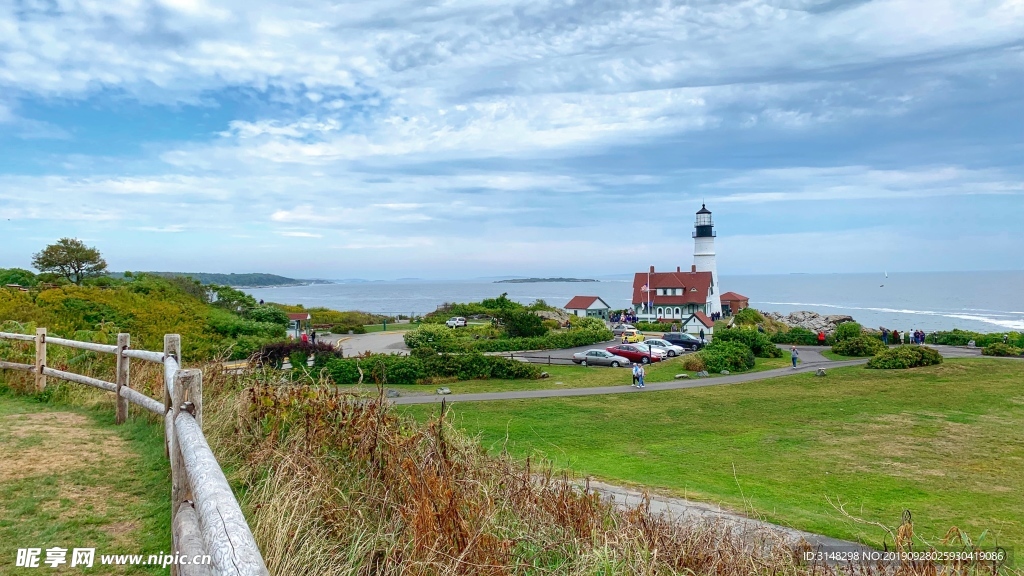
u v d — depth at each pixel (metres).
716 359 34.31
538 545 4.53
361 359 28.53
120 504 4.03
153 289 30.80
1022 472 14.77
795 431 19.84
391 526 4.10
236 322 29.25
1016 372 31.94
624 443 17.98
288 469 4.51
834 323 68.31
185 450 2.53
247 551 1.54
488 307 66.69
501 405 23.92
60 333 13.33
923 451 17.02
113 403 7.12
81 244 42.53
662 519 5.99
